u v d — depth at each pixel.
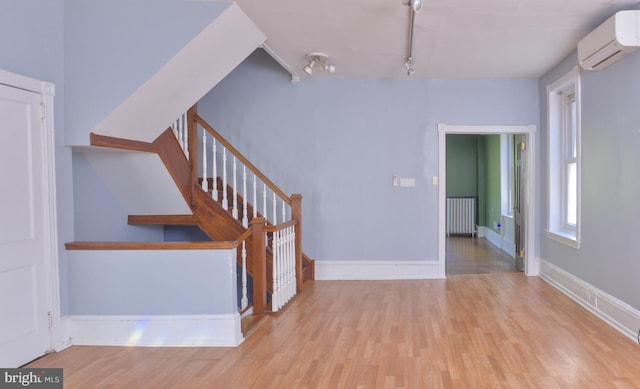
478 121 5.51
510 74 5.30
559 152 5.14
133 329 3.31
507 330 3.55
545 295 4.66
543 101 5.34
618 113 3.55
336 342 3.32
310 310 4.18
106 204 4.25
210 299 3.29
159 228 5.32
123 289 3.32
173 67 3.32
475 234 9.74
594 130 3.98
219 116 5.65
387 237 5.58
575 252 4.43
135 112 3.43
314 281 5.47
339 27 3.74
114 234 4.37
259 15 3.47
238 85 5.63
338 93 5.54
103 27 3.25
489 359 2.97
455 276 5.67
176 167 4.25
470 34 3.90
